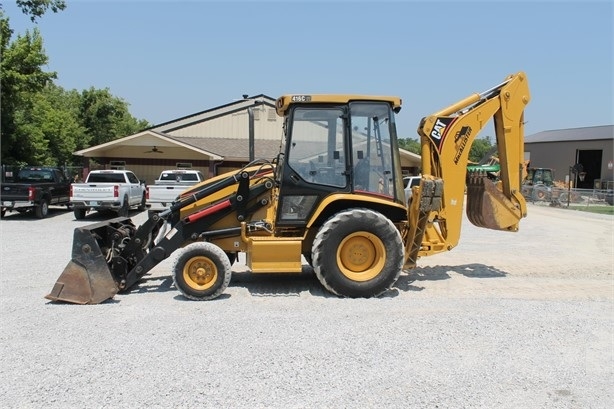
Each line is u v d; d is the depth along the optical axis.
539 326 6.56
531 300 7.91
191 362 5.32
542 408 4.42
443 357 5.50
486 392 4.70
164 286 8.73
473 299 7.92
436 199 8.25
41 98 45.62
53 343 5.86
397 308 7.32
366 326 6.47
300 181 8.05
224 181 8.49
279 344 5.83
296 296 8.05
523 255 12.73
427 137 8.88
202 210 8.30
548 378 5.02
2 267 10.58
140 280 9.14
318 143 8.11
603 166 50.72
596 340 6.09
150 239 8.55
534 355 5.60
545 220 24.41
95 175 22.92
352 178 8.09
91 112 62.69
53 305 7.52
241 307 7.38
